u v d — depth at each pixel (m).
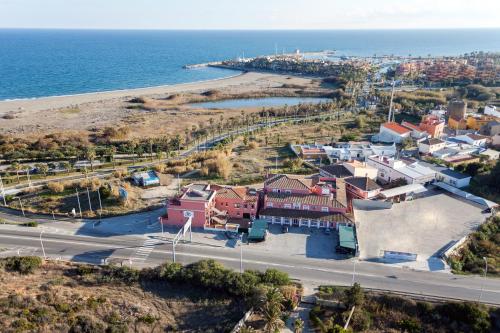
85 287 71.69
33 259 77.75
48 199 108.12
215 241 87.62
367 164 127.88
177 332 61.31
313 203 94.81
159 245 86.00
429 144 144.12
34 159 146.12
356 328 62.00
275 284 69.88
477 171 122.75
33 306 65.00
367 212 100.00
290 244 86.38
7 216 99.88
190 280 71.94
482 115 190.25
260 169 132.00
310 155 143.62
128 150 156.62
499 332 61.00
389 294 67.94
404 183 114.06
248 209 96.31
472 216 98.44
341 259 80.69
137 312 64.81
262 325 62.25
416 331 61.41
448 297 68.06
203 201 91.50
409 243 85.81
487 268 77.19
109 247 85.31
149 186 117.06
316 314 64.12
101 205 103.50
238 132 185.38
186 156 151.62
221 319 63.78
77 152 150.75
